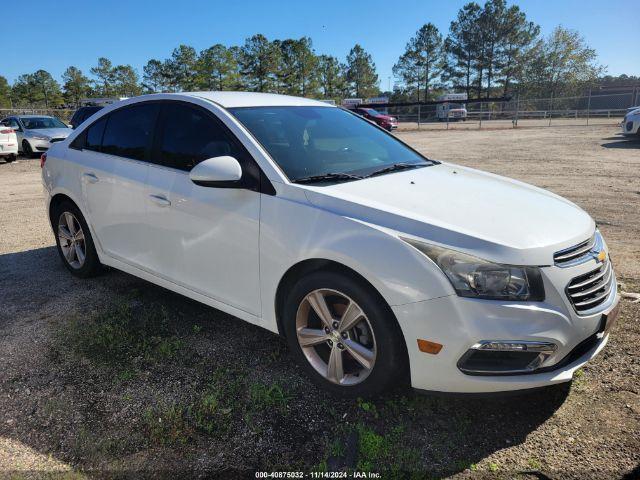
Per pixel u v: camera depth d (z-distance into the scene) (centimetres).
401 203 271
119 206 386
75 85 9281
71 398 285
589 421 259
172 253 352
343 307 276
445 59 8181
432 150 1673
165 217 348
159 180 353
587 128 2642
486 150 1612
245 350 335
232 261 312
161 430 256
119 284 451
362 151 363
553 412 267
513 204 288
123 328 364
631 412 264
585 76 7075
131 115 396
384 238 247
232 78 6794
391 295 243
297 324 288
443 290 233
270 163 298
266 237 290
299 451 243
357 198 272
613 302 265
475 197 293
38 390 293
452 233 241
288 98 407
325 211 269
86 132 436
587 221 286
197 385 295
